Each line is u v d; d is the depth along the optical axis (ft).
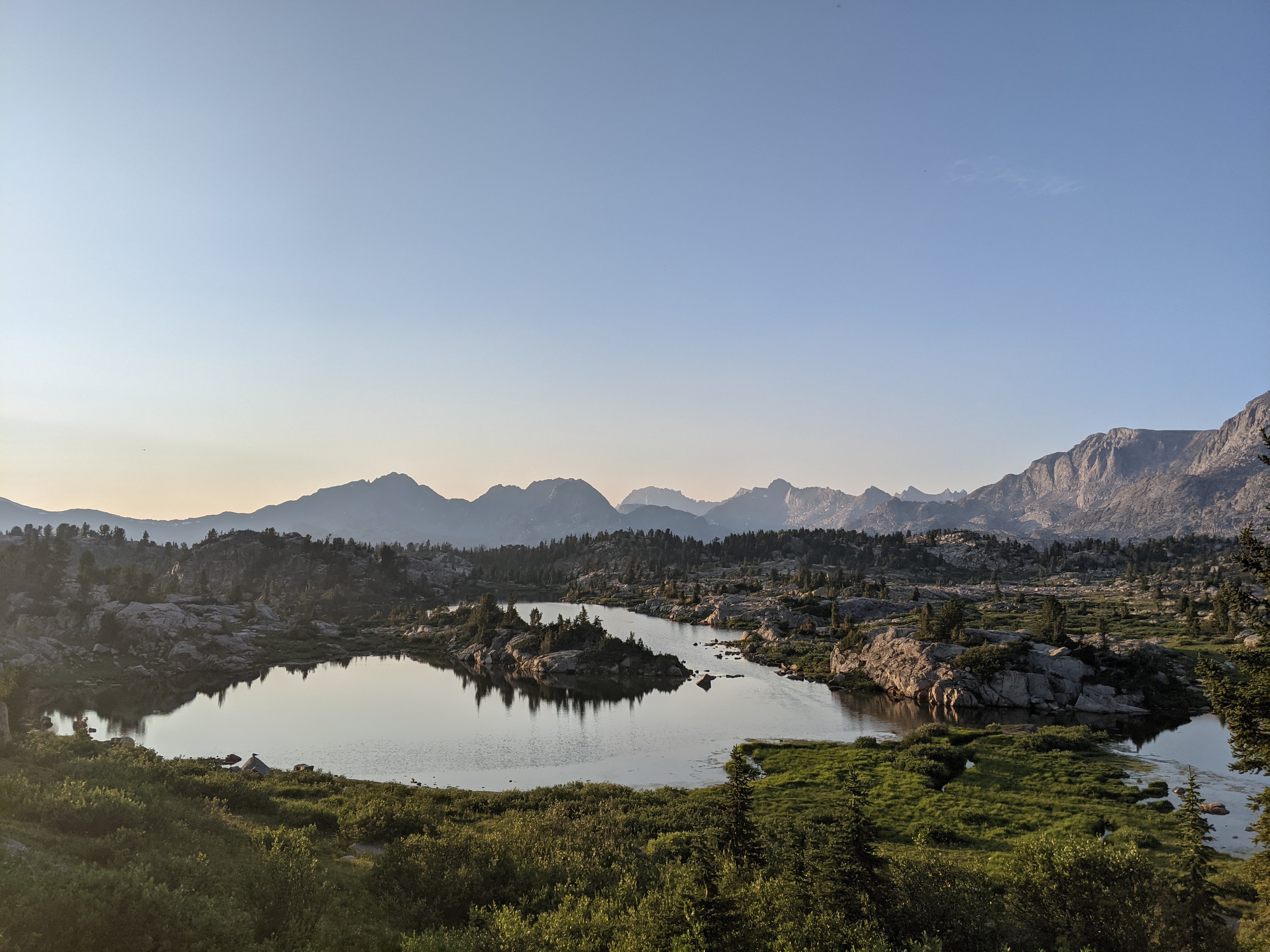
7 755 154.20
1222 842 192.85
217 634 559.79
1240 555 120.67
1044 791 238.27
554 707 403.75
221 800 166.30
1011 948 100.12
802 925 94.58
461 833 143.23
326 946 89.25
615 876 126.72
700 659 573.74
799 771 263.90
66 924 67.15
